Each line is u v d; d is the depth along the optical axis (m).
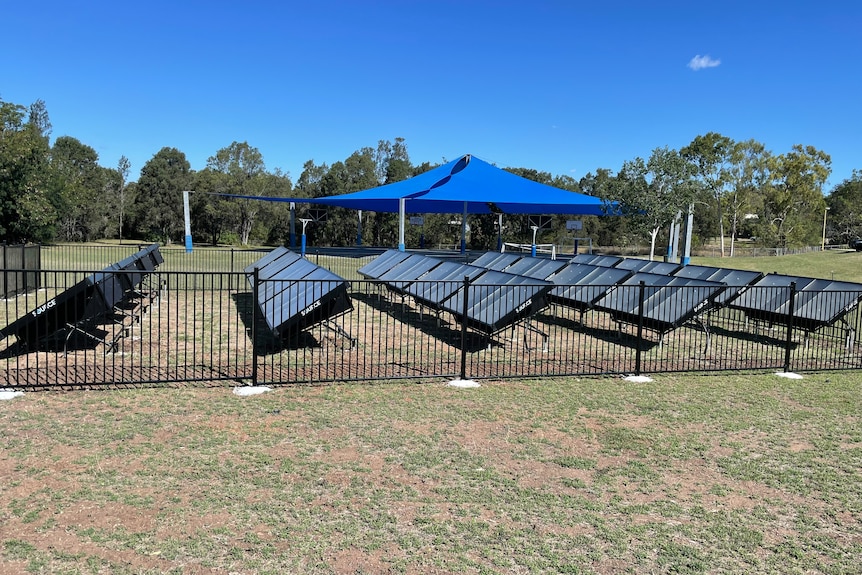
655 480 4.80
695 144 52.50
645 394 7.30
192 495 4.18
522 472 4.85
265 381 7.01
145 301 13.66
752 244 67.19
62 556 3.37
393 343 9.22
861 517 4.28
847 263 33.69
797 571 3.56
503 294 9.68
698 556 3.67
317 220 43.16
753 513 4.29
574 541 3.80
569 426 6.02
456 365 8.50
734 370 8.66
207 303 13.95
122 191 59.84
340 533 3.76
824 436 5.97
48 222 36.31
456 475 4.73
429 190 30.53
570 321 13.23
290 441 5.29
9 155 32.31
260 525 3.81
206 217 55.97
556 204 33.12
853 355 10.11
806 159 54.00
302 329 8.88
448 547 3.65
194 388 6.79
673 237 30.81
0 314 11.51
